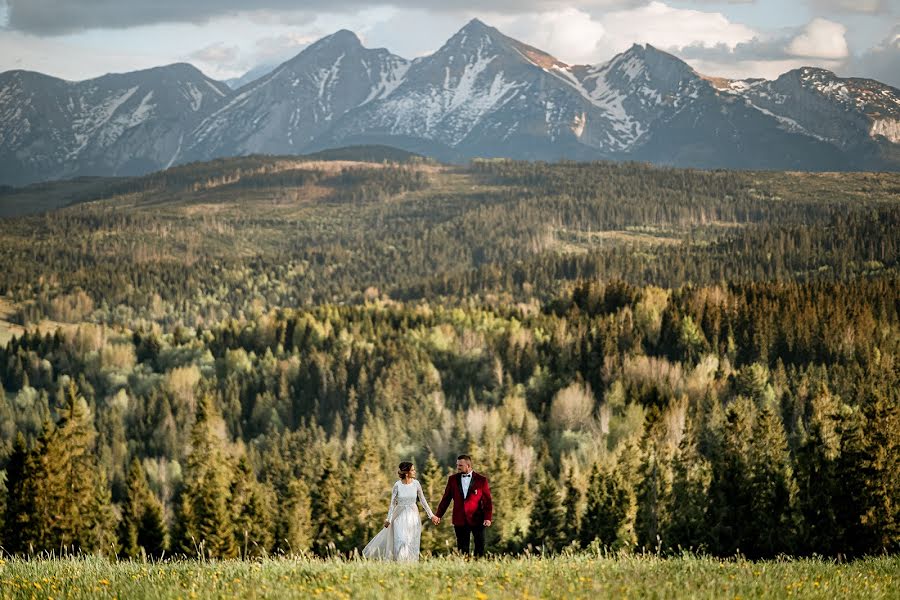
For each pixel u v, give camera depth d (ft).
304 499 263.08
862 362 540.11
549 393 585.63
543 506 273.54
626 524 252.01
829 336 574.97
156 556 238.89
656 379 545.44
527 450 427.33
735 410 248.11
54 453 236.63
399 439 522.47
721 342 610.24
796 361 580.71
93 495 261.44
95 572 49.67
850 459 220.84
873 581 48.55
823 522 224.33
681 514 245.86
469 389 581.12
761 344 586.86
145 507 241.76
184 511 244.22
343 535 267.80
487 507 66.39
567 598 40.57
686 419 397.39
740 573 49.96
